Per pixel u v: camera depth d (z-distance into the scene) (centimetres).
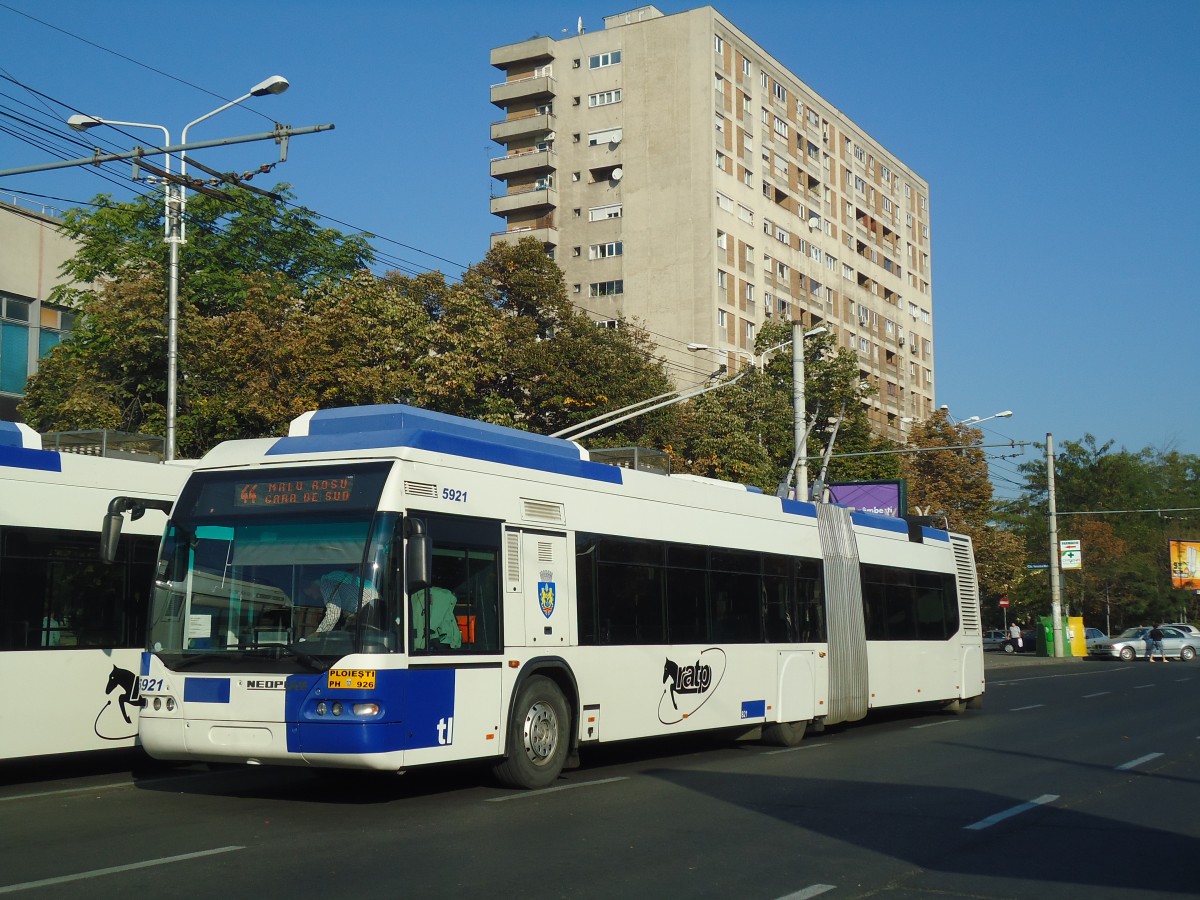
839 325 7856
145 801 1152
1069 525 8219
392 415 1195
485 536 1172
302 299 3161
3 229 3775
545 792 1202
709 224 6525
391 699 1027
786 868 852
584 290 6819
